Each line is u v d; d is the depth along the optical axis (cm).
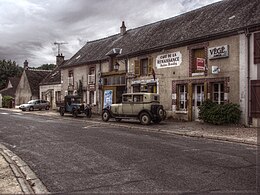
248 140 1152
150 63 2217
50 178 647
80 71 3138
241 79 1614
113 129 1608
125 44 2669
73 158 841
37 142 1133
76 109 2536
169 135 1384
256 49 1548
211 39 1773
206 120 1680
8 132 1442
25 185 586
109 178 637
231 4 1942
